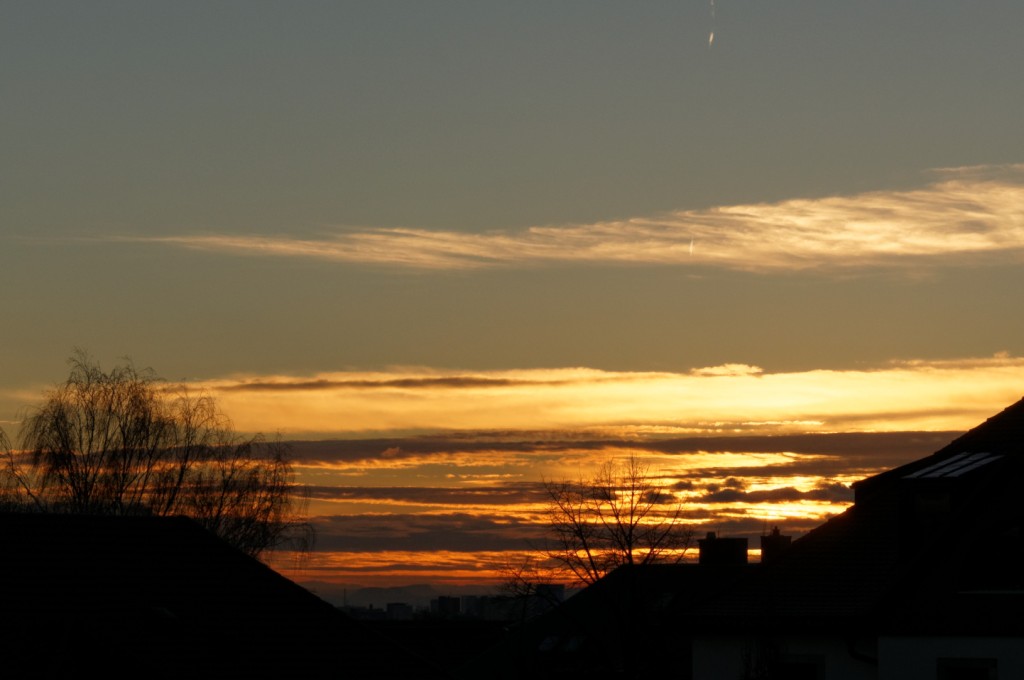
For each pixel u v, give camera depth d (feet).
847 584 125.08
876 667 119.03
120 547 114.83
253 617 111.55
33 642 97.55
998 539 117.08
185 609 108.88
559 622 233.35
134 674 99.30
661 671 175.52
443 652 263.90
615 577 193.67
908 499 124.77
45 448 200.23
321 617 115.75
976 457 126.31
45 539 111.86
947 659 115.24
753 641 123.85
